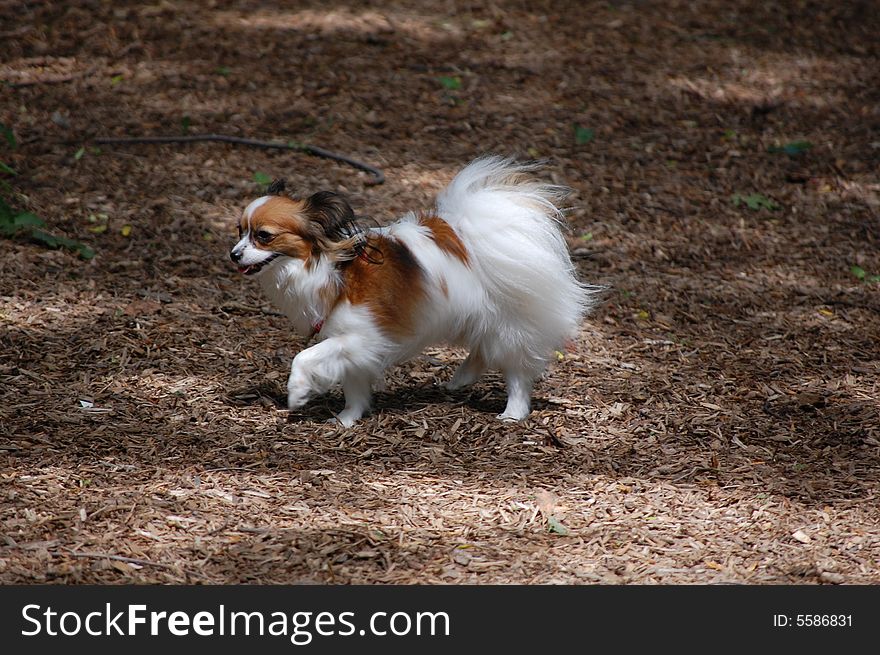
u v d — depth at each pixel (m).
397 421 8.91
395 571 6.82
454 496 7.83
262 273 8.13
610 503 7.82
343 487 7.86
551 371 10.15
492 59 17.84
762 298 12.14
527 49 18.33
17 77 15.71
